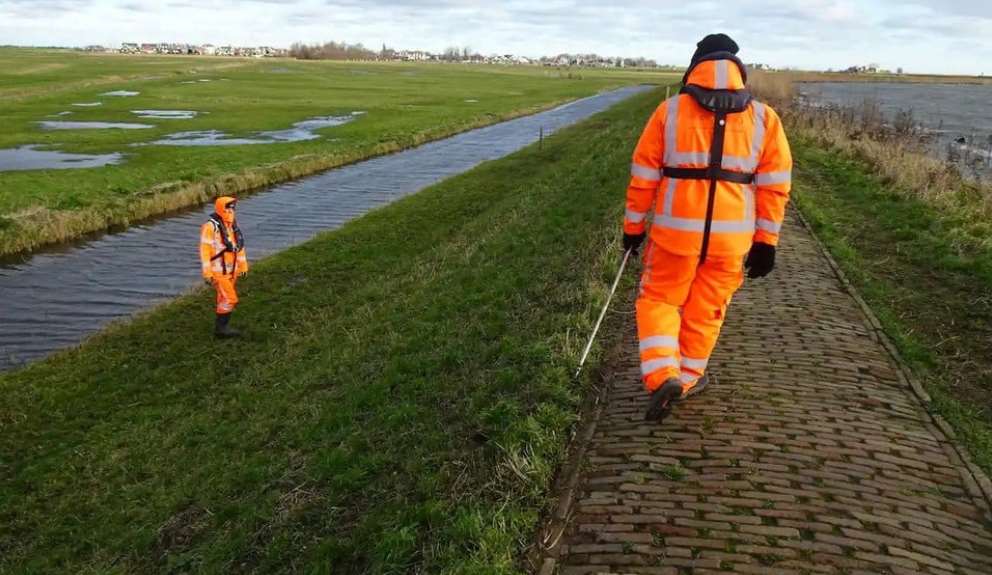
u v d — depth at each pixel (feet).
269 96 189.78
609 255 28.25
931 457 13.70
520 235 40.29
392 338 27.09
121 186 66.03
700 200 12.75
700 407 15.57
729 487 12.69
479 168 82.43
